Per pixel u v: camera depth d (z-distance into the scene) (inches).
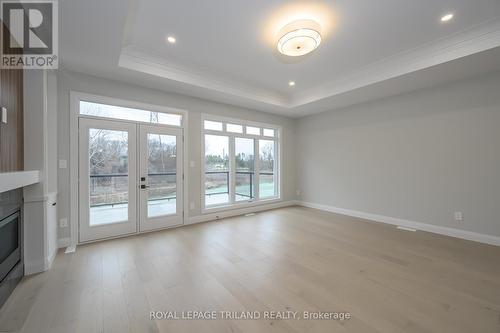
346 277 87.8
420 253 110.6
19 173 71.4
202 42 110.4
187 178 162.7
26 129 89.2
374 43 111.4
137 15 89.7
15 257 81.0
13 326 61.2
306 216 187.9
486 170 123.9
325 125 210.2
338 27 98.2
